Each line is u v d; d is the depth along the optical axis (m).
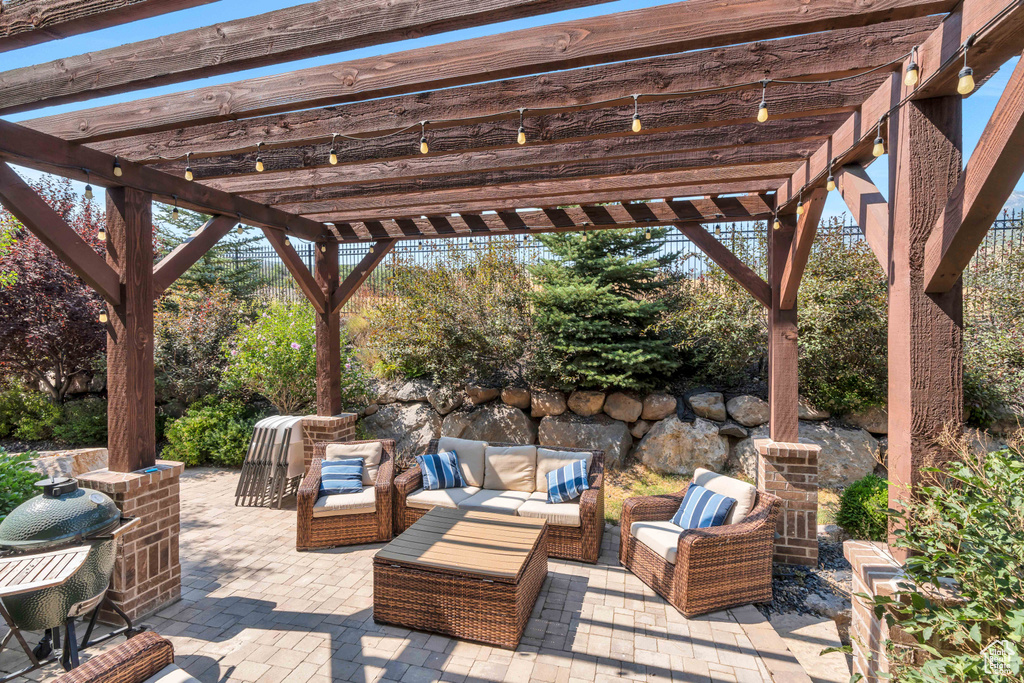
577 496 5.22
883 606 2.23
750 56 2.78
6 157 3.35
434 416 8.67
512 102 3.18
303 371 8.24
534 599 4.12
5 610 2.99
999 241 7.71
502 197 5.39
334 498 5.30
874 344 7.18
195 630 3.79
